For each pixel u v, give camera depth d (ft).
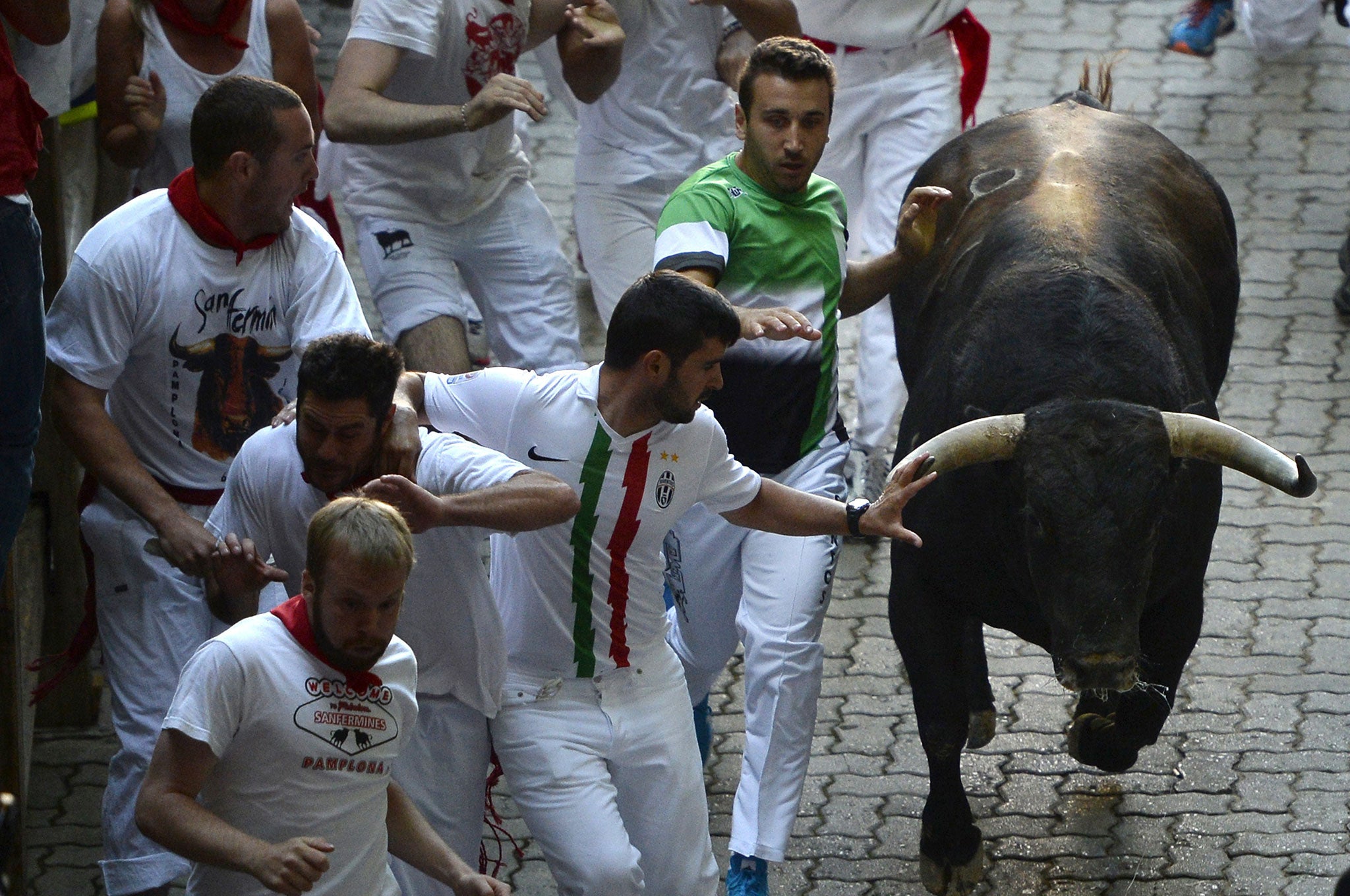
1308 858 63.62
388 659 41.98
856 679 75.00
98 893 61.21
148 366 54.08
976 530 57.41
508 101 65.46
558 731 48.60
